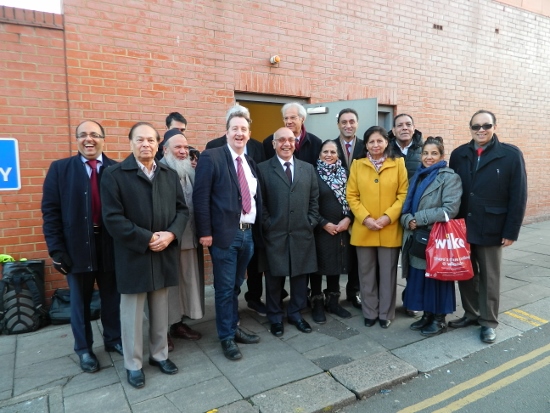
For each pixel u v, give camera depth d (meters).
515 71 7.52
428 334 3.37
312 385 2.64
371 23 5.71
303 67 5.20
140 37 4.16
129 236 2.44
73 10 3.83
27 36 3.67
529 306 4.00
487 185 3.20
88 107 3.97
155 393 2.55
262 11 4.84
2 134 3.64
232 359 2.96
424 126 6.44
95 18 3.93
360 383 2.64
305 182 3.36
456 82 6.73
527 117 7.88
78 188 2.72
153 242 2.52
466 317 3.59
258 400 2.47
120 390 2.60
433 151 3.36
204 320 3.76
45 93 3.79
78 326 2.86
